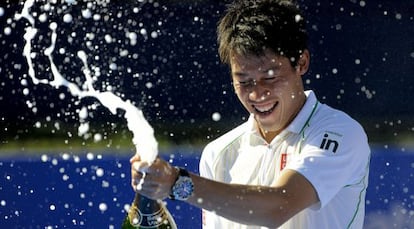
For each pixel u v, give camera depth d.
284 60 9.30
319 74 25.17
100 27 22.83
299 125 9.62
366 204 19.02
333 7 25.34
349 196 9.54
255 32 9.10
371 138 23.81
